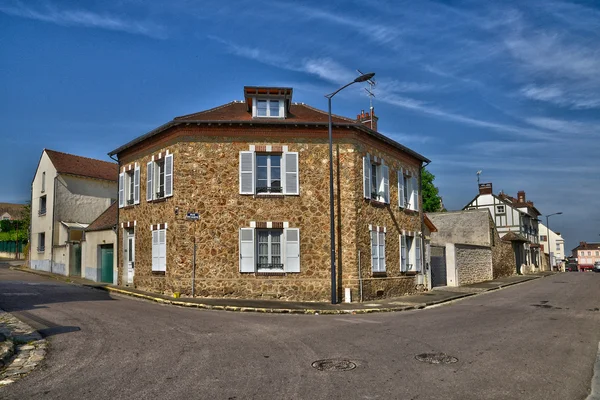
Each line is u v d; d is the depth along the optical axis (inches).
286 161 705.0
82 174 1264.8
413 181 911.0
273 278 686.5
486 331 424.5
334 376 268.8
